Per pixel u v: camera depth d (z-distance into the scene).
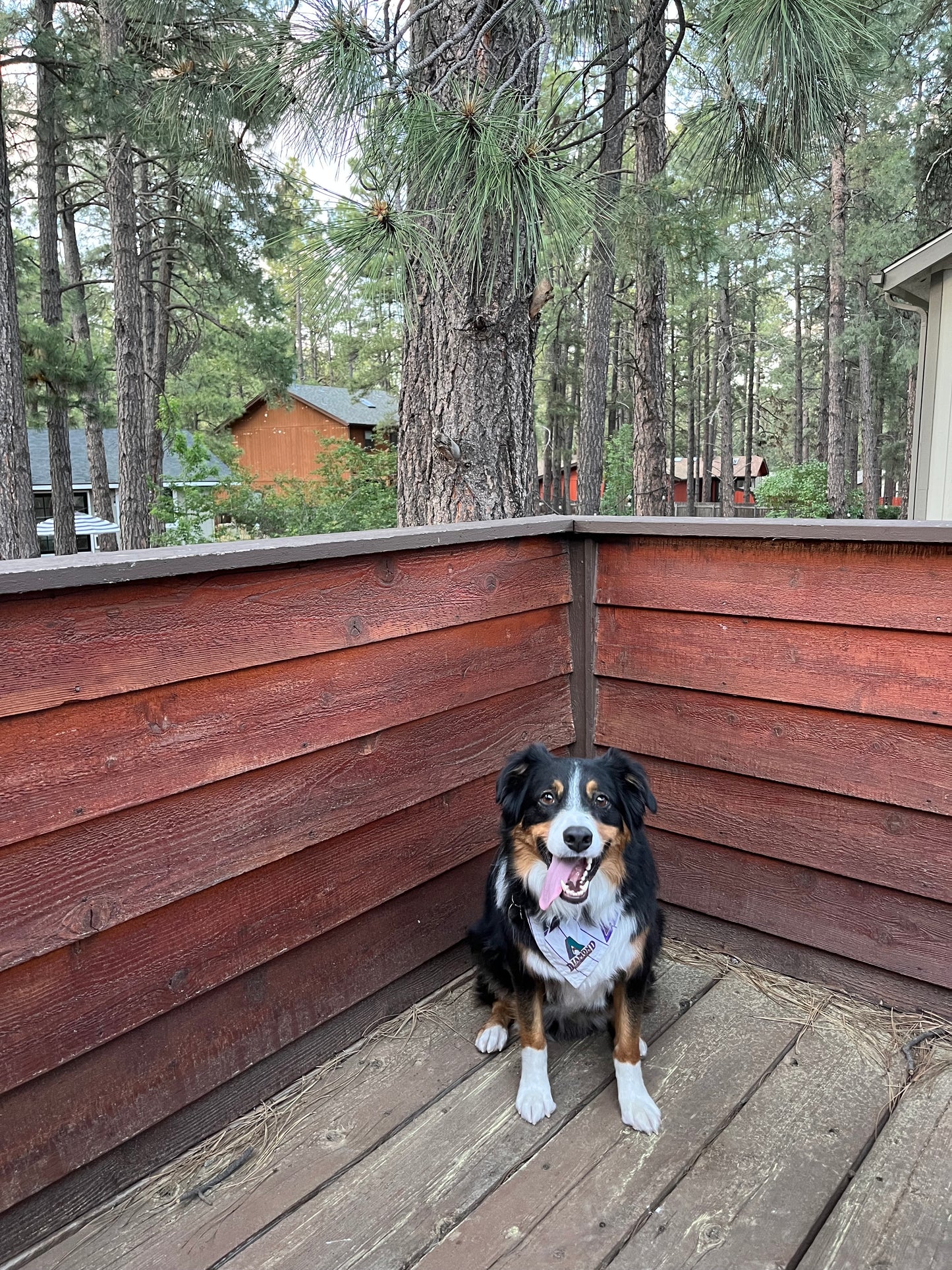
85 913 1.61
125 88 8.41
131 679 1.64
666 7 4.36
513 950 2.06
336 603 2.04
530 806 2.03
